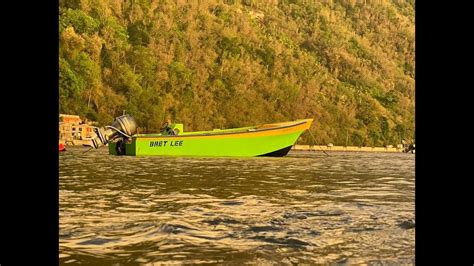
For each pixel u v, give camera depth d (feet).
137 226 13.14
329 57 493.77
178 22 397.19
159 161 59.26
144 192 22.77
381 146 385.29
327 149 327.67
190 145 76.84
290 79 406.00
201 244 10.95
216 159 67.87
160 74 331.77
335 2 601.21
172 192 22.91
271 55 421.18
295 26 515.91
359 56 525.75
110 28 323.78
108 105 274.36
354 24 584.81
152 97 304.91
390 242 11.20
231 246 10.72
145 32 354.33
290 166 53.98
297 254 10.02
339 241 11.32
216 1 446.60
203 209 16.81
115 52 308.60
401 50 570.05
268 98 375.45
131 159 64.85
